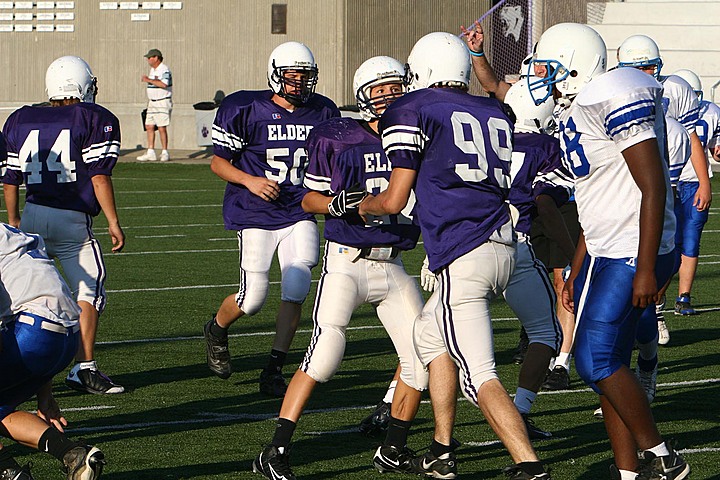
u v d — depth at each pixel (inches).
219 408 869.8
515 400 766.5
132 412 855.1
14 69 3508.9
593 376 606.2
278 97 959.6
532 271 762.8
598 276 614.2
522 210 789.2
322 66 3284.9
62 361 646.5
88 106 932.6
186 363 1027.9
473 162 622.5
